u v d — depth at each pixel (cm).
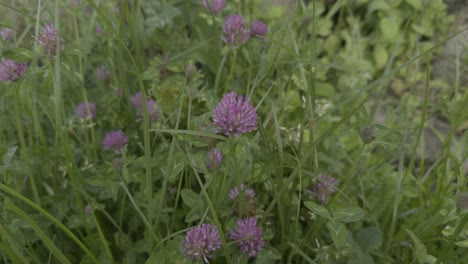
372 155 53
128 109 50
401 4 73
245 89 53
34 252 38
